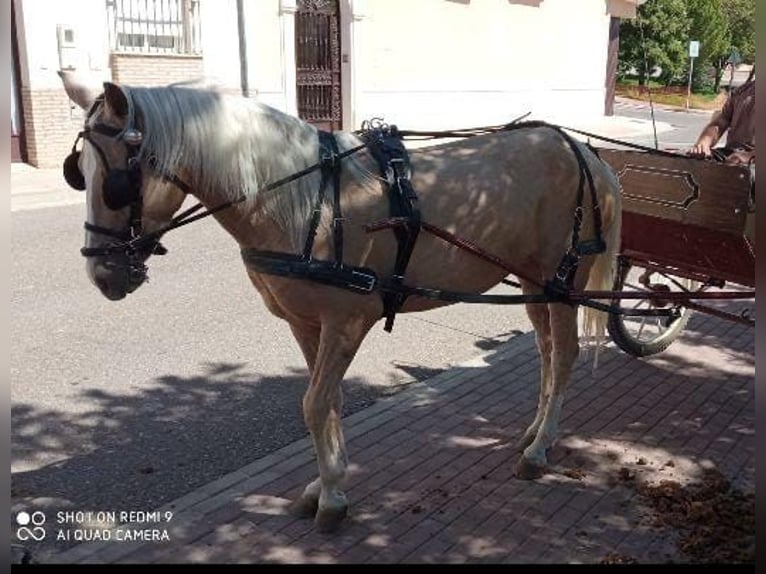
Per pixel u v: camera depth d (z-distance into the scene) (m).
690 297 4.64
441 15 20.64
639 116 29.45
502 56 22.88
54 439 4.95
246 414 5.35
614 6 26.86
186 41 15.54
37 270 8.44
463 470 4.62
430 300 4.09
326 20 18.30
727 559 3.79
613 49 27.78
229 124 3.56
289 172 3.68
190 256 9.29
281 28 16.92
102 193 3.38
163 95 3.48
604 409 5.50
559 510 4.23
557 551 3.86
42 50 13.84
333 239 3.73
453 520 4.11
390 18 19.30
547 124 4.61
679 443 5.02
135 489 4.39
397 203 3.85
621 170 5.27
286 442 4.97
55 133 14.27
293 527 4.02
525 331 7.23
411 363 6.41
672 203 4.95
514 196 4.23
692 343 6.85
